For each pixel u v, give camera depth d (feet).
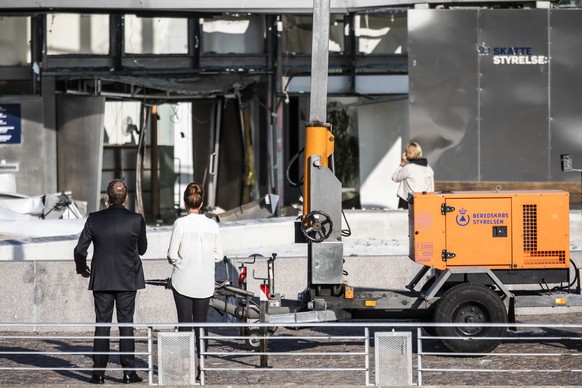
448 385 119.55
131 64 296.92
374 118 311.06
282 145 302.86
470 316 135.95
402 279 166.20
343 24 302.04
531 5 254.68
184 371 119.75
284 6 271.49
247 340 140.46
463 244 140.26
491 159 241.76
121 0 269.03
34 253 184.44
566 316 167.02
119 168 320.91
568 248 140.77
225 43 300.40
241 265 144.77
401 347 118.62
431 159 242.17
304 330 159.63
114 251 124.26
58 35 294.66
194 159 311.47
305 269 163.53
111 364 136.05
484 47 241.76
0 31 293.02
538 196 140.67
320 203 139.54
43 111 292.61
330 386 118.32
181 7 270.05
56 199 249.14
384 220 223.71
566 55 242.17
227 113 309.83
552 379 123.24
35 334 157.38
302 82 303.27
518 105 241.96
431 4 257.55
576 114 241.96
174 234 126.41
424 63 241.76
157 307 160.56
